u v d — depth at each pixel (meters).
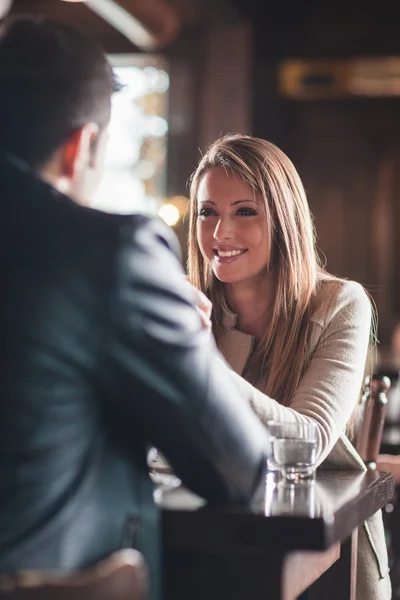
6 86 1.44
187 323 1.39
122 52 9.40
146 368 1.34
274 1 9.29
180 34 9.37
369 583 2.23
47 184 1.41
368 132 9.49
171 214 7.36
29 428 1.28
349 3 9.34
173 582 1.52
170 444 1.40
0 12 7.05
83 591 1.04
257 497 1.54
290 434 1.80
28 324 1.30
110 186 9.09
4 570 1.26
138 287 1.34
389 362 6.57
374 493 1.84
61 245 1.34
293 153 9.59
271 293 2.35
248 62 9.38
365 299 2.35
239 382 1.99
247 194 2.29
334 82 9.43
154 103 9.40
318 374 2.18
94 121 1.48
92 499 1.32
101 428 1.36
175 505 1.51
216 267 2.32
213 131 9.38
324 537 1.42
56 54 1.45
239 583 1.49
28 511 1.28
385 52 9.34
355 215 9.55
